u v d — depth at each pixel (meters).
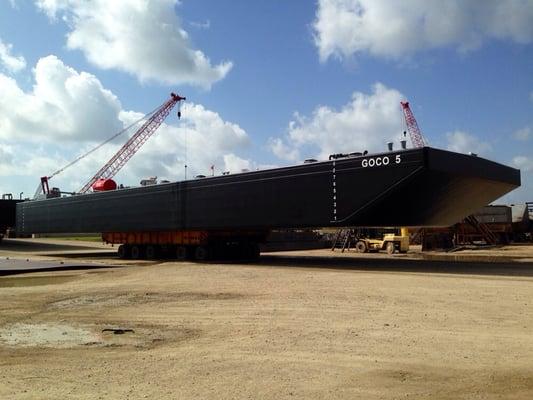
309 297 14.34
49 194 46.97
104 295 16.03
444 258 32.16
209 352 8.57
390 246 40.59
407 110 99.44
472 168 21.23
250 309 12.67
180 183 30.72
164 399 6.21
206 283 18.45
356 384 6.69
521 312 11.57
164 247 34.41
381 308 12.35
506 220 48.34
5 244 67.06
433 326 10.21
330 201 22.73
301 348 8.68
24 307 13.99
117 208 35.50
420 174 19.64
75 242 73.00
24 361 8.25
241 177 26.97
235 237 31.94
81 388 6.73
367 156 21.50
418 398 6.12
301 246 53.25
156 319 11.87
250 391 6.45
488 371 7.16
